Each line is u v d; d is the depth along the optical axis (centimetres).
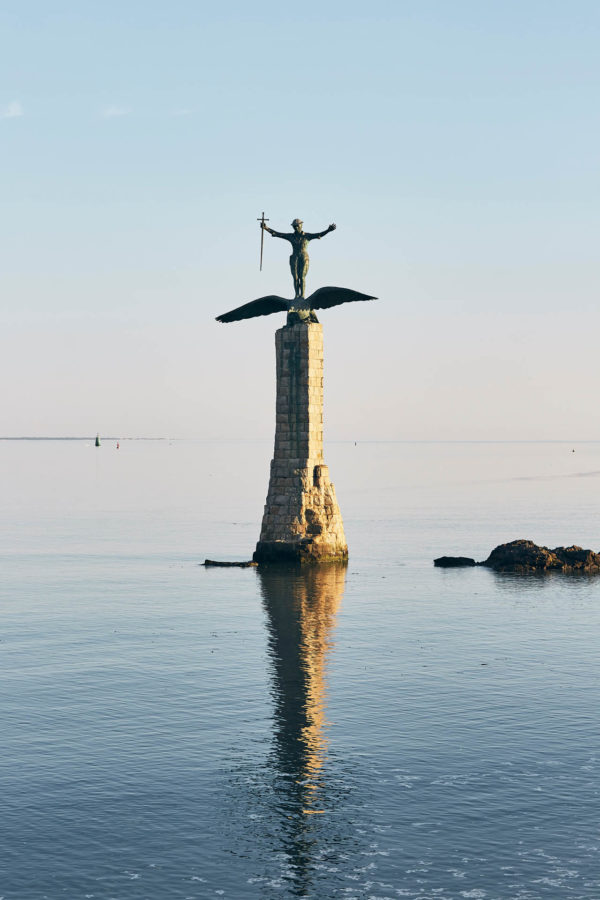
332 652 6231
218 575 9444
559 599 8094
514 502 19162
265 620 7238
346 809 3859
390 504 18662
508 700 5178
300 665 5909
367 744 4534
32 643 6494
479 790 4019
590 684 5466
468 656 6116
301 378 9912
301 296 10056
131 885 3312
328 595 8300
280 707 5078
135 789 4041
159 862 3459
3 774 4181
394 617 7338
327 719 4884
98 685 5481
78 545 11994
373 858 3488
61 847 3562
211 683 5522
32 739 4597
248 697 5250
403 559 10550
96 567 10056
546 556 9819
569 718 4875
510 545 10050
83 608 7731
